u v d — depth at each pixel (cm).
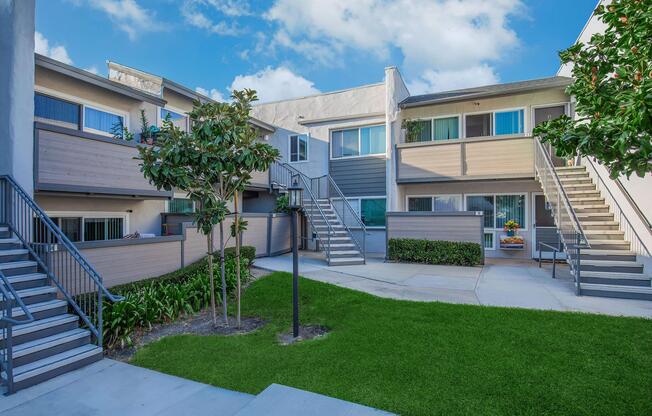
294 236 510
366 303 620
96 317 492
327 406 321
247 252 992
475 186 1298
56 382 384
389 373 378
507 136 1102
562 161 1165
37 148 631
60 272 569
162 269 780
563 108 1183
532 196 1227
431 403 321
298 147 1525
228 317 605
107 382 383
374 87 1420
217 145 509
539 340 444
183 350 459
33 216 608
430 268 985
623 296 644
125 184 800
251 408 319
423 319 531
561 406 313
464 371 375
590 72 403
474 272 918
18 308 451
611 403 315
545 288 725
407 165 1251
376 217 1361
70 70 812
